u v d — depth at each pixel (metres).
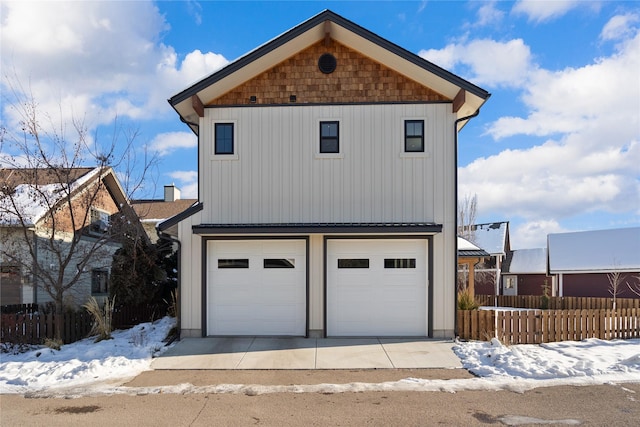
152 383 7.80
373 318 11.16
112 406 6.68
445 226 11.27
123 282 13.09
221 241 11.35
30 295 14.56
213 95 11.65
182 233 11.37
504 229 34.41
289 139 11.62
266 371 8.51
